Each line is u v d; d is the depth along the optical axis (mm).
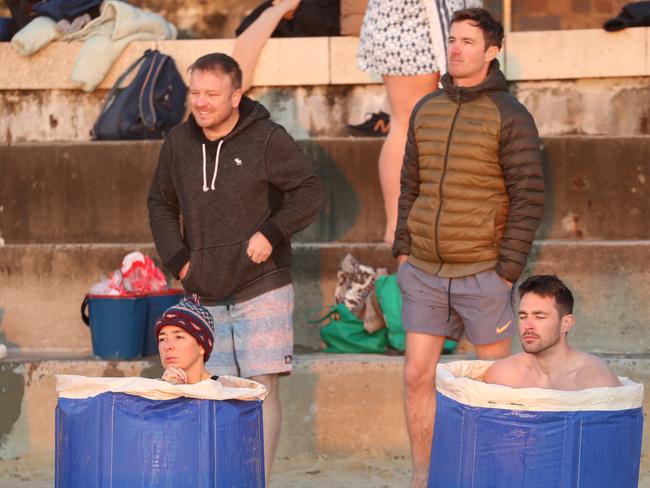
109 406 8188
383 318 13906
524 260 10656
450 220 10781
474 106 10742
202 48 17594
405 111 13945
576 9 22656
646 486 12281
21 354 14359
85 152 15484
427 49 13422
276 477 12719
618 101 17359
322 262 14508
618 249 14062
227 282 11047
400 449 13219
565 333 9086
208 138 11078
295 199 11047
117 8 17750
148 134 16766
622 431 8242
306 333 14500
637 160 15141
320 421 13273
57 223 15516
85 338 14680
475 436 8188
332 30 18281
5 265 14711
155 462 8094
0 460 13438
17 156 15523
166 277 14758
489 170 10672
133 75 17453
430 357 11180
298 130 17750
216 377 9469
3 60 17938
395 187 14289
